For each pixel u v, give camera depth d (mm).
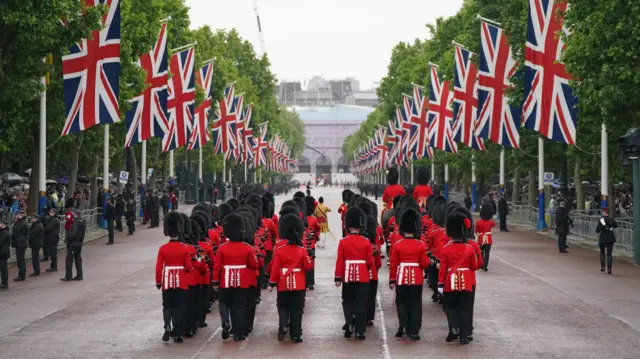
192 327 66312
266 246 87188
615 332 67125
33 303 84938
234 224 64125
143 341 64438
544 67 134875
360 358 57469
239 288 64000
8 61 109250
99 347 62250
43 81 135250
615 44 111250
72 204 112812
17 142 157000
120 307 81375
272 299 87625
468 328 62844
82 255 135000
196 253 65125
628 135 113062
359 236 63875
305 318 74625
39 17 100688
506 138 166625
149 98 170875
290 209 76938
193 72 195250
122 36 163125
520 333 66688
